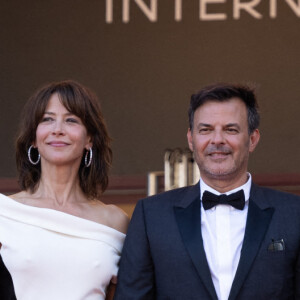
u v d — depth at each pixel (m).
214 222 7.84
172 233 7.82
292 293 7.66
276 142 20.75
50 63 21.44
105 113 21.36
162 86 21.23
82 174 8.88
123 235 8.59
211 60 21.02
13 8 21.42
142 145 21.25
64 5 21.33
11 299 7.99
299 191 20.48
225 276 7.63
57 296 8.02
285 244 7.63
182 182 16.56
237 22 20.89
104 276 8.23
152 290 7.91
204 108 7.82
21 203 8.40
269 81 20.83
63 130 8.38
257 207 7.86
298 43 20.75
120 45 21.30
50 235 8.16
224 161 7.75
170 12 21.12
